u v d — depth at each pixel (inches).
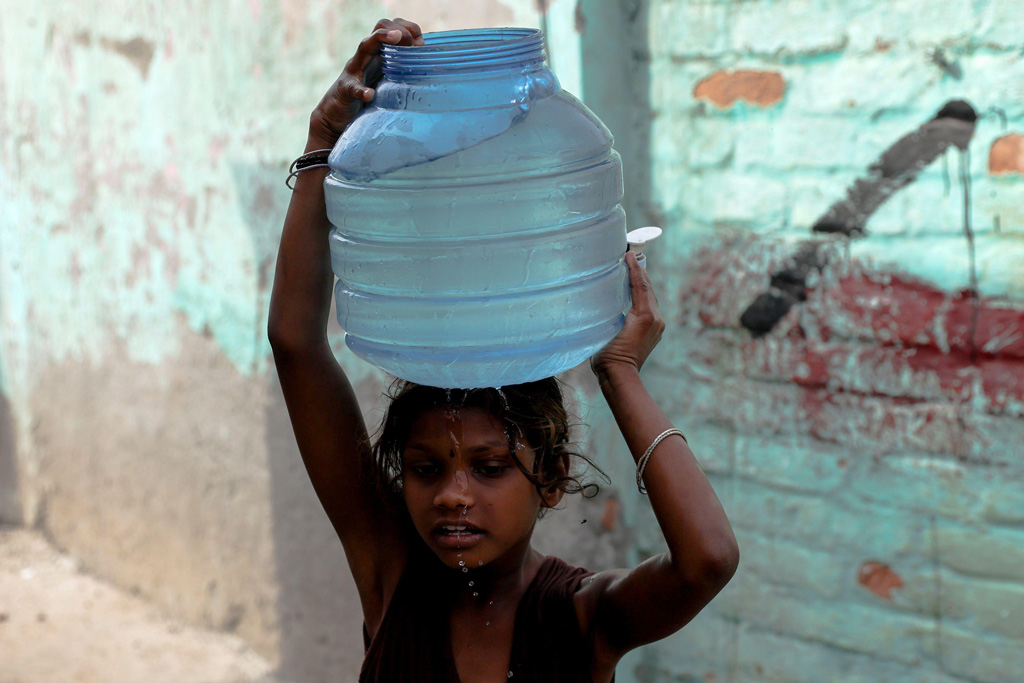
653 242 92.3
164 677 133.6
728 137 86.8
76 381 153.7
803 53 82.0
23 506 170.1
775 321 87.8
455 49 43.8
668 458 46.9
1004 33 74.0
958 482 82.1
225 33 119.9
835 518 88.5
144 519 148.8
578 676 49.7
